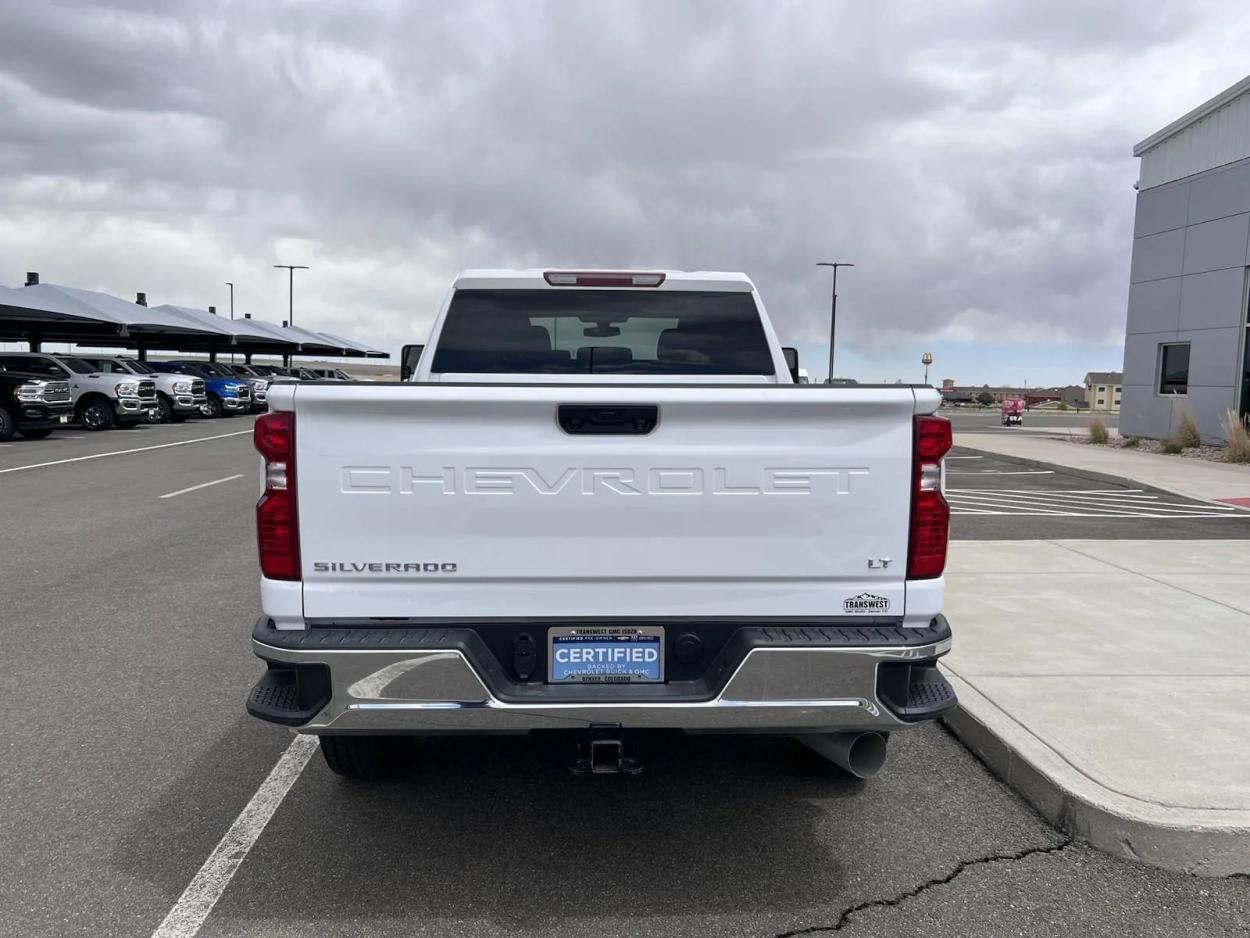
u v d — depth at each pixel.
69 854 3.34
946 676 4.86
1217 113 18.42
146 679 5.21
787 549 2.96
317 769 4.10
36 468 15.88
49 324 33.22
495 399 2.86
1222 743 3.98
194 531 9.80
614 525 2.94
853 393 2.89
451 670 2.88
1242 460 16.39
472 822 3.62
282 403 2.86
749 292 4.89
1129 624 5.90
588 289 4.84
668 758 4.27
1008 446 21.86
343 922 2.93
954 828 3.58
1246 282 17.72
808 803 3.80
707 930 2.90
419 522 2.91
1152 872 3.25
